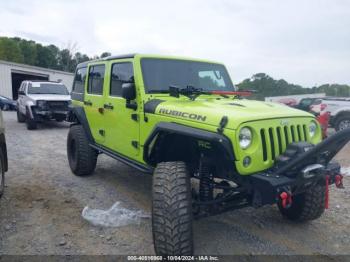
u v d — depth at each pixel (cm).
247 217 457
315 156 323
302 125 367
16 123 1505
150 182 594
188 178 325
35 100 1258
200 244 380
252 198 333
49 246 370
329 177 352
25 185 567
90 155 600
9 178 609
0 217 436
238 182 340
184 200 311
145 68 446
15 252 356
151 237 393
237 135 308
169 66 469
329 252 371
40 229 407
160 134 376
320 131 387
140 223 427
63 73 3144
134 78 441
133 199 510
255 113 335
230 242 387
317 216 418
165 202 310
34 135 1141
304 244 387
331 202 522
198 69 496
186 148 391
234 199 358
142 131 423
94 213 448
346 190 579
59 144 970
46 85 1432
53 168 685
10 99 2500
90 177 619
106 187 563
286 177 316
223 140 309
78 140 598
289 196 308
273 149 336
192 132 332
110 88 512
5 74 2717
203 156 355
